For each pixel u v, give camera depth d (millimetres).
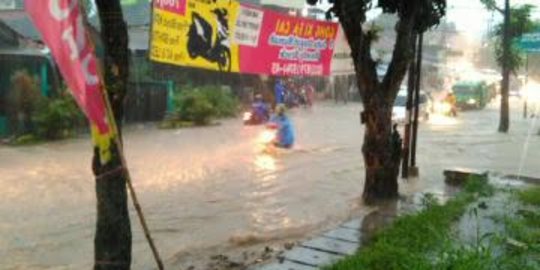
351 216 10094
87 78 5102
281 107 18328
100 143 5617
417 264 6445
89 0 24594
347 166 15531
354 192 12312
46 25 4969
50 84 22047
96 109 5207
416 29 10883
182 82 30375
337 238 8414
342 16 10508
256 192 12258
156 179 13438
